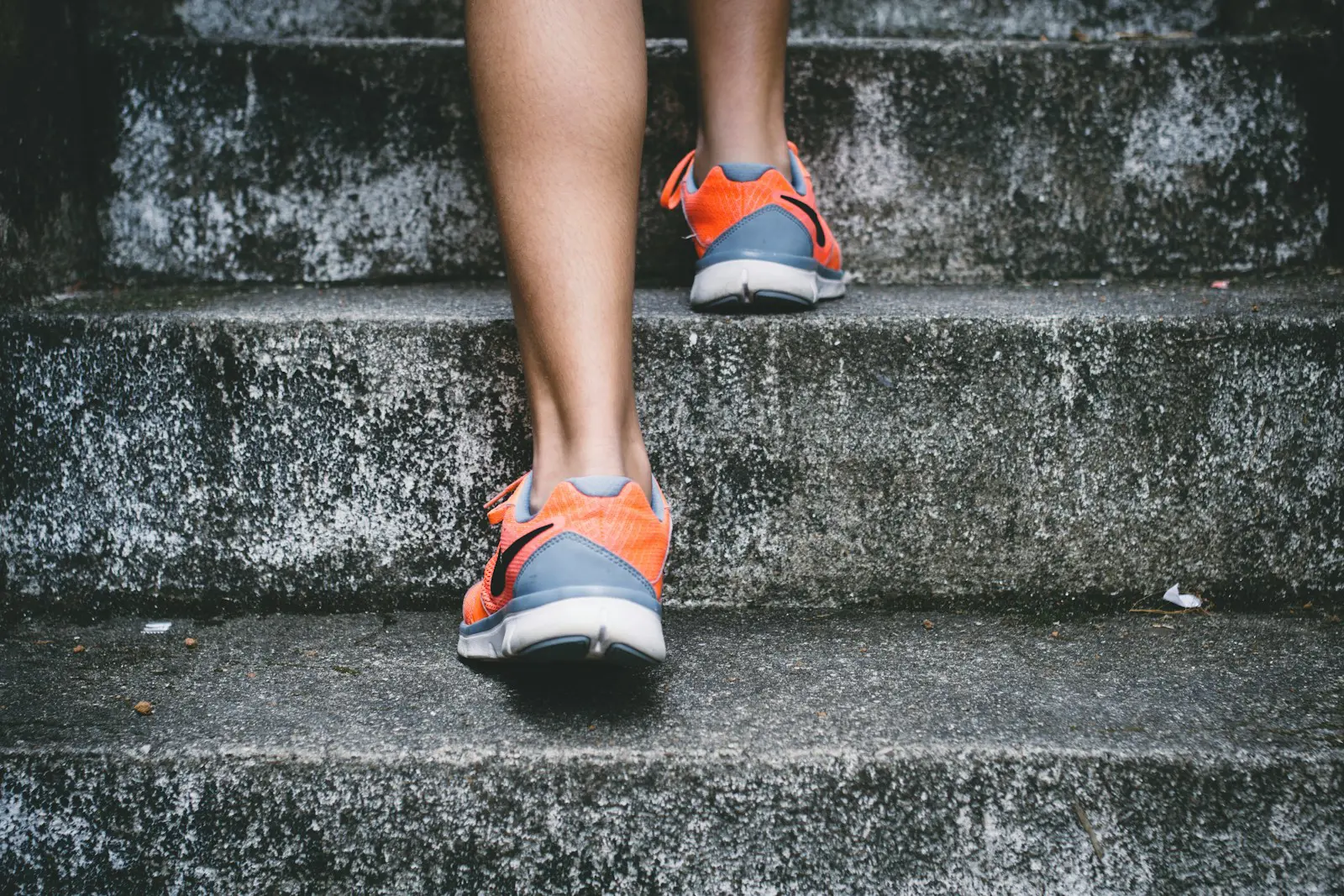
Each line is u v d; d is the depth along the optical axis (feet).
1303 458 3.21
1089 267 4.14
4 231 3.44
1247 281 4.01
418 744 2.40
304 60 3.99
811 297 3.38
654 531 2.54
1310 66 4.06
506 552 2.58
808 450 3.22
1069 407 3.20
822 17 4.90
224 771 2.37
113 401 3.19
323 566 3.25
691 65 3.80
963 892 2.39
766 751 2.38
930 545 3.25
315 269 4.08
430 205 4.08
